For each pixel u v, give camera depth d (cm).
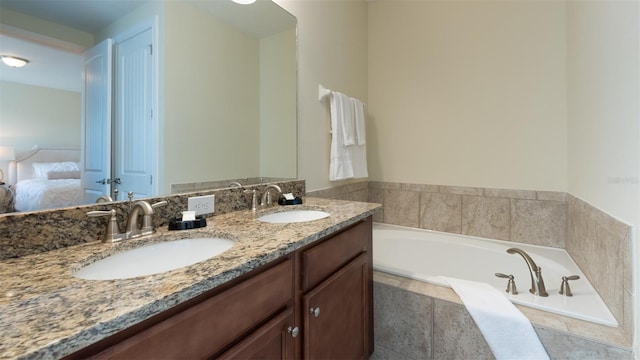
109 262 82
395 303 147
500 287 184
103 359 48
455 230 240
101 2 105
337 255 118
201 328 64
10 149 80
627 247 104
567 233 194
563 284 135
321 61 215
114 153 106
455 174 239
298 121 195
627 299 104
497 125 221
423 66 250
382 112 271
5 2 83
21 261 73
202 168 140
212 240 101
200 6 139
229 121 153
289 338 91
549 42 200
